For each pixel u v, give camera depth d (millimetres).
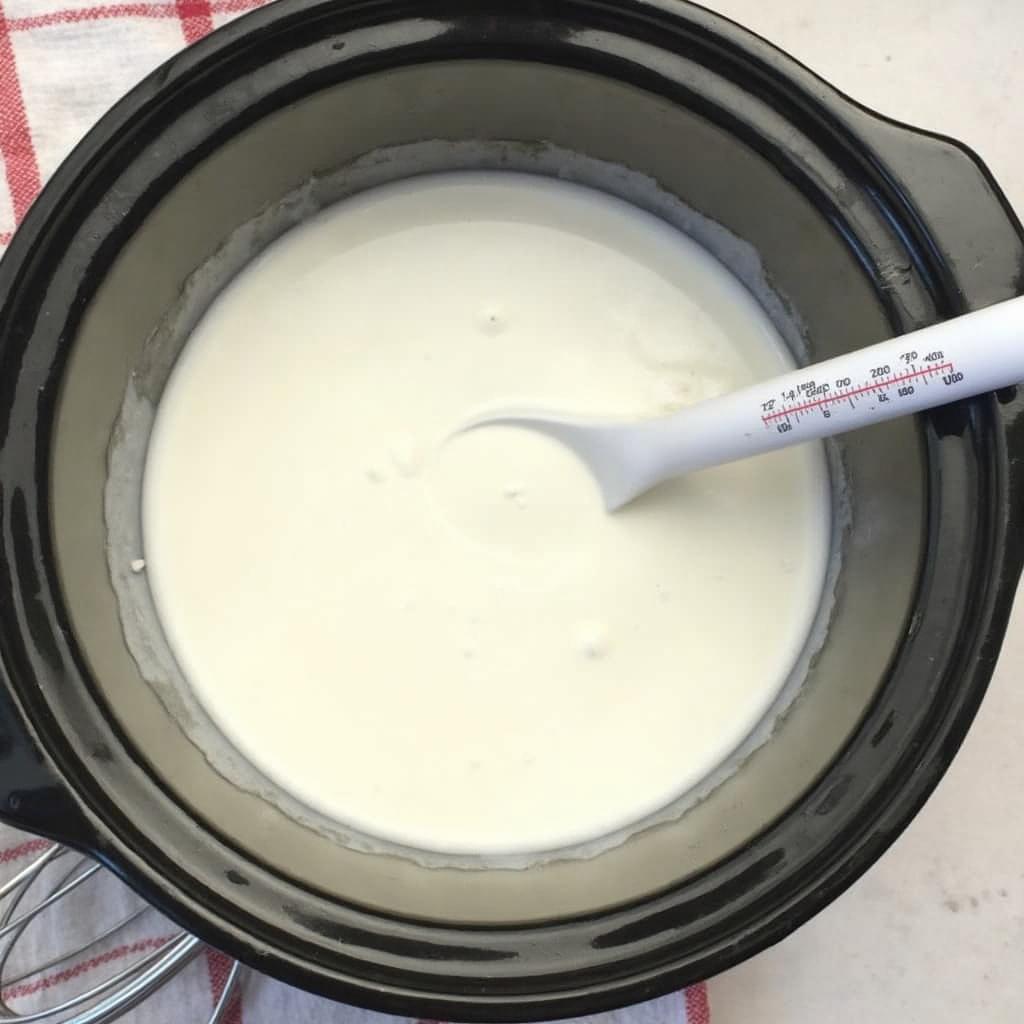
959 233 512
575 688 643
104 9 688
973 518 510
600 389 657
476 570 644
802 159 529
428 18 522
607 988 487
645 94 544
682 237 679
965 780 705
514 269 671
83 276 511
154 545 643
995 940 701
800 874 502
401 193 670
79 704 501
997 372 473
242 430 651
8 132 681
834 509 667
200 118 518
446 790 635
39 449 505
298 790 626
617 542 648
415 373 657
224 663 637
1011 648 704
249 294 657
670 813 631
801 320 647
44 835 480
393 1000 481
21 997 672
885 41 723
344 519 646
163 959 646
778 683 647
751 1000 693
